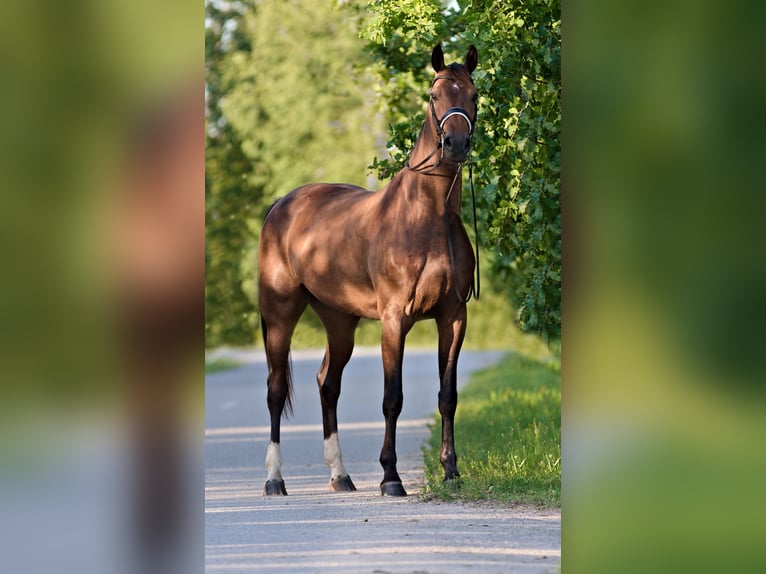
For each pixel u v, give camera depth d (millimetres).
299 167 79375
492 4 23984
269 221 25219
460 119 20359
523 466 21875
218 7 81250
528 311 25016
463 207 30297
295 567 15008
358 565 15000
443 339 21938
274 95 79812
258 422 37812
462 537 16797
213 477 25500
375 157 28703
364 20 34938
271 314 24688
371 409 41375
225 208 78812
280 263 24734
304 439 32781
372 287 22672
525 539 16500
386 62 33031
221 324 77750
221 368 66812
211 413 40969
